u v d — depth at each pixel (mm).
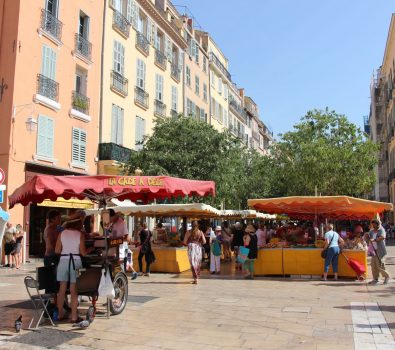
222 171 23406
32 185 7898
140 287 12570
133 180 8633
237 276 15117
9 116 18875
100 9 25609
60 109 21797
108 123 25766
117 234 11211
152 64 31625
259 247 15094
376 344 6562
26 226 19375
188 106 38719
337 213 20188
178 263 16281
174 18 38000
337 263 13992
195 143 23141
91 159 24188
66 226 8180
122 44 27609
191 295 11070
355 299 10359
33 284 7746
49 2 21750
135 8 29547
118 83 26859
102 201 9422
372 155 30438
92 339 7027
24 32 19688
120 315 8680
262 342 6777
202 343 6773
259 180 36562
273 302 10031
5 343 6832
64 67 22281
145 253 15578
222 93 51156
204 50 44500
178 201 24141
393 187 44188
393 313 8695
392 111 43219
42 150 20422
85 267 8445
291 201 15406
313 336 7062
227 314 8758
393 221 44938
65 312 8727
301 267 14586
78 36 23422
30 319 8344
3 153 18766
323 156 28094
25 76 19641
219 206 25812
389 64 44656
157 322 8109
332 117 30828
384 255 13062
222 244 20656
